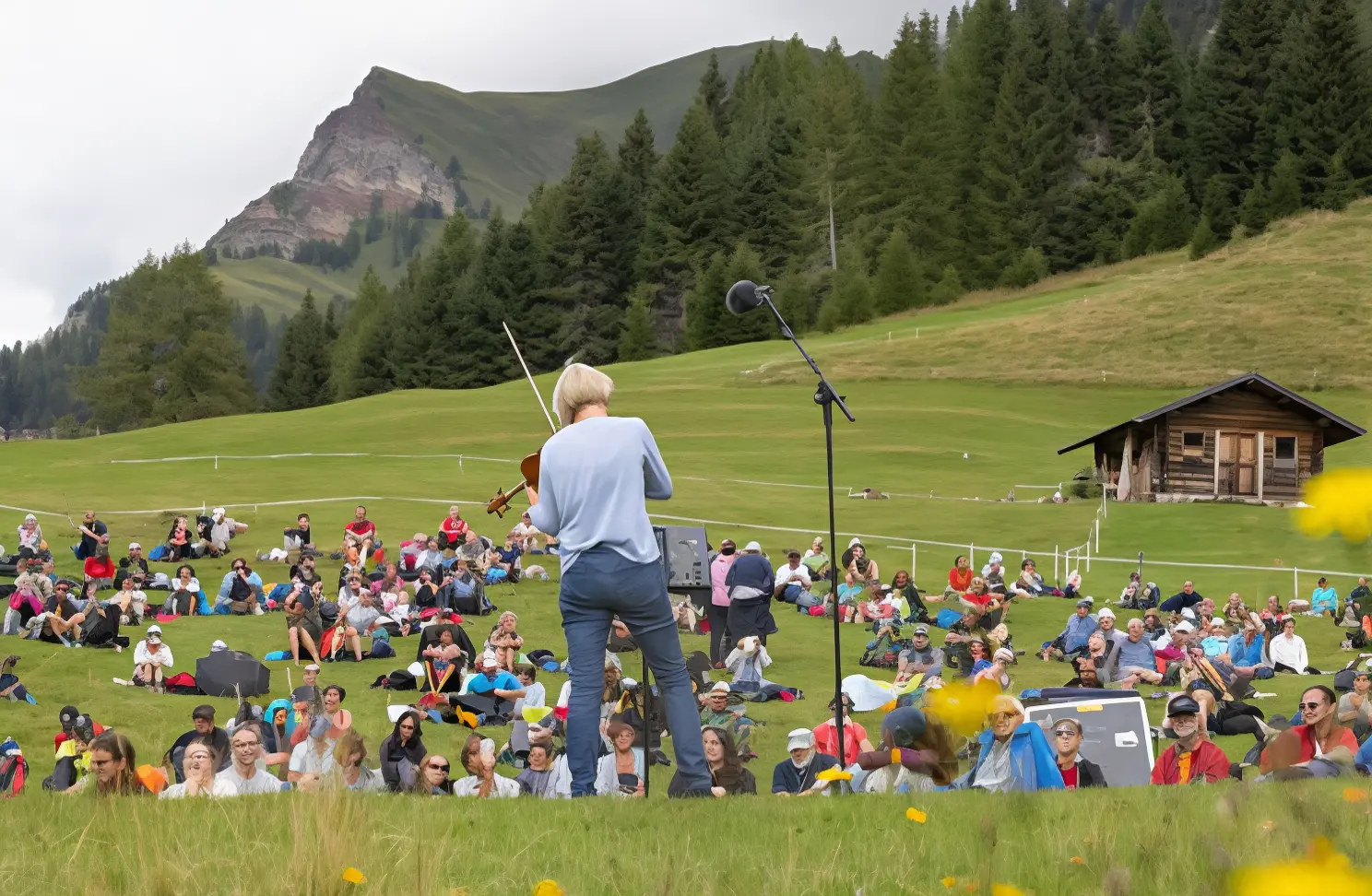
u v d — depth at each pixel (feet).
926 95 540.93
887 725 22.79
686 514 153.58
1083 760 34.50
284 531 128.16
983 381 291.79
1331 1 508.12
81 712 64.39
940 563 129.59
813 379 298.35
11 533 130.93
